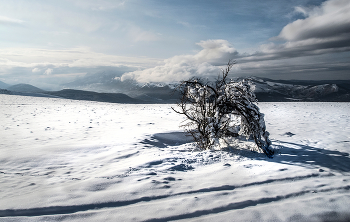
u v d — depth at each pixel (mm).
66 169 4906
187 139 8477
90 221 2783
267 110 20891
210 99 6891
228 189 3855
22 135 8594
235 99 6512
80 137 8391
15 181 4133
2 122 11898
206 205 3219
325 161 5477
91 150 6461
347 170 4836
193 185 3988
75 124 11828
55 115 16062
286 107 24344
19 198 3348
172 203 3273
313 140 7984
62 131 9664
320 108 22516
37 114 16359
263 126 6277
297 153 6285
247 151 6387
